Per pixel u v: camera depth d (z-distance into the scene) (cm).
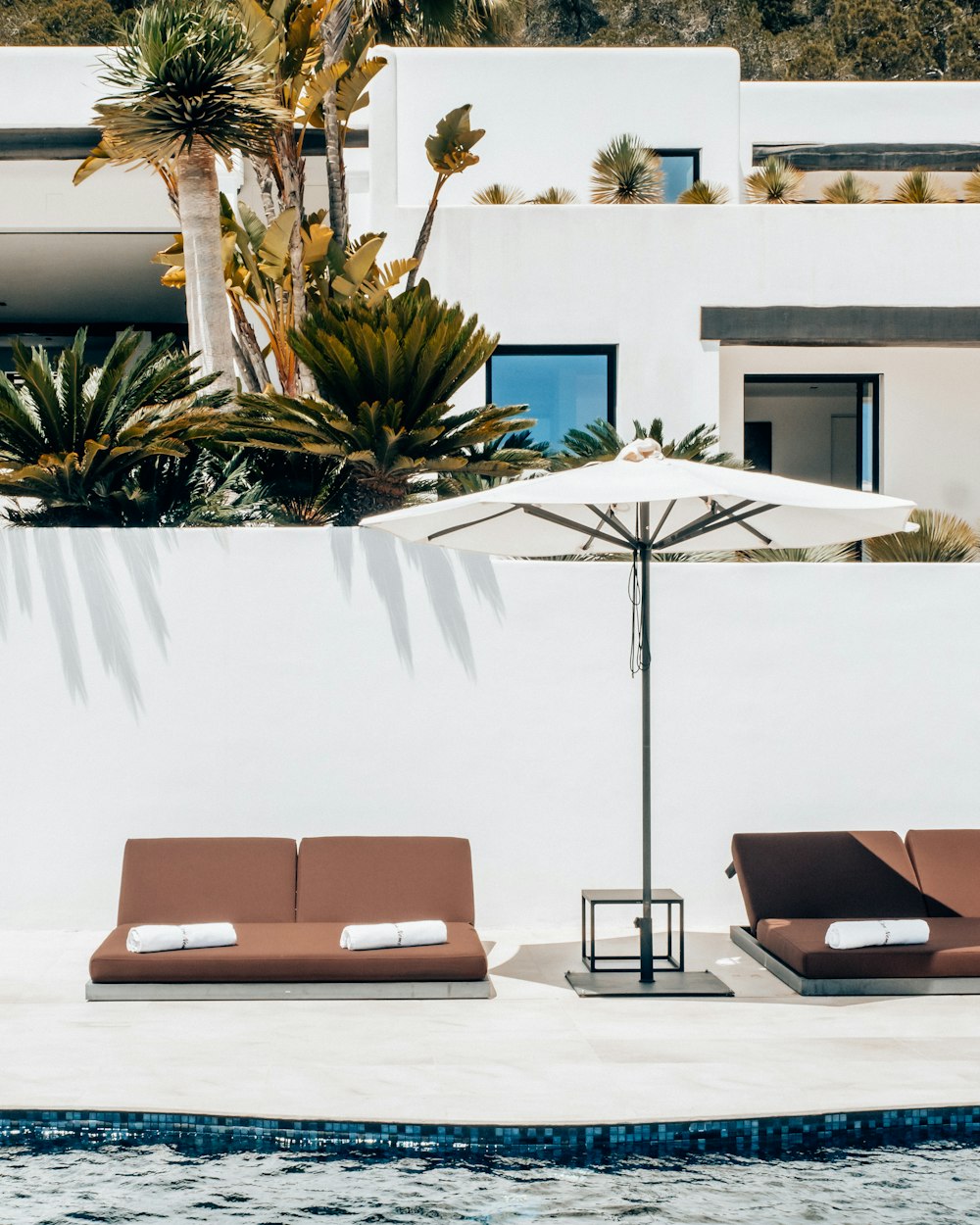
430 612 866
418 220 1297
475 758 866
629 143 1491
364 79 1180
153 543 860
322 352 927
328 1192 482
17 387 952
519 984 730
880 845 818
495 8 1795
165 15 956
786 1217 462
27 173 1515
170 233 1648
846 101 1744
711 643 873
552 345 1302
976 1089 552
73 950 800
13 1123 523
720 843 873
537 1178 493
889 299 1305
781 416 1549
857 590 877
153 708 858
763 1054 602
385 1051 605
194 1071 571
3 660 855
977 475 1455
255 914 773
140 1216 462
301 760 862
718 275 1295
